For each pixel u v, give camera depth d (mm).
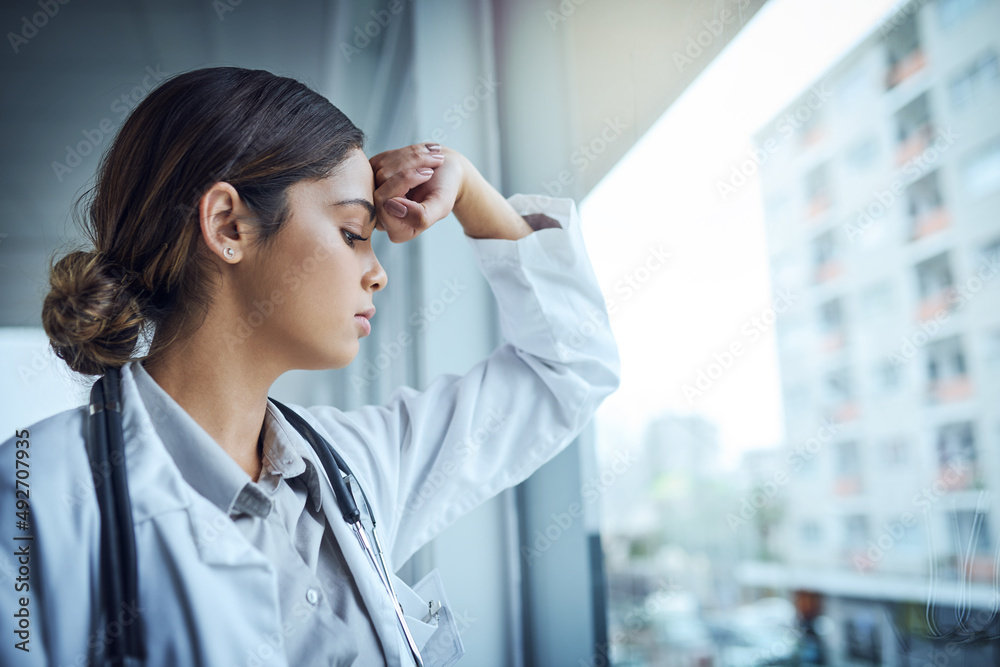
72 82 2471
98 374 697
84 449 605
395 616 693
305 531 697
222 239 642
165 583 570
